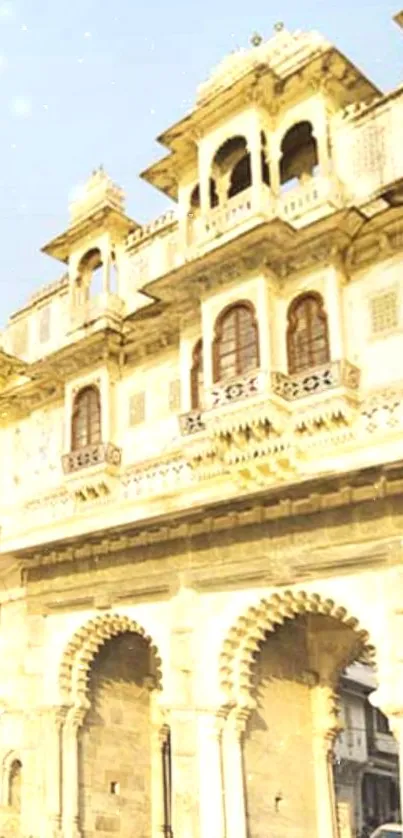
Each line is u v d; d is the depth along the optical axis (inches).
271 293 817.5
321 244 794.2
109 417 960.9
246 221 831.1
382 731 1718.8
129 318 940.6
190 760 681.0
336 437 759.7
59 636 831.7
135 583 769.6
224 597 706.2
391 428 735.7
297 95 866.8
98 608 797.9
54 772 788.0
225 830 654.5
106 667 853.2
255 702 702.5
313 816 741.3
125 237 1041.5
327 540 657.0
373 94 864.3
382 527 631.2
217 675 690.8
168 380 936.3
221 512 715.4
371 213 793.6
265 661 732.0
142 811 853.2
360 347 775.7
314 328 793.6
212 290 853.8
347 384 755.4
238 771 674.2
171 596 739.4
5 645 896.9
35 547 852.6
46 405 1079.6
